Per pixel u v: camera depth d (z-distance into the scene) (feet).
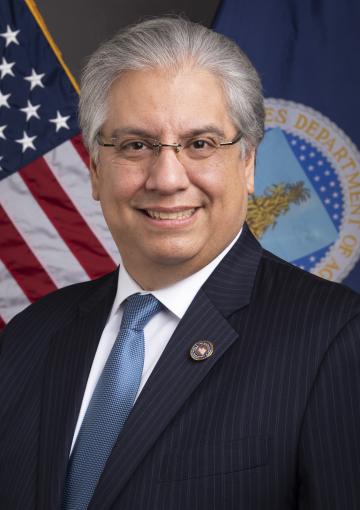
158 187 3.77
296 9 7.48
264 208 7.45
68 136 7.92
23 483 3.98
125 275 4.34
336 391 3.50
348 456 3.45
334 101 7.40
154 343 4.05
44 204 7.90
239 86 3.91
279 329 3.74
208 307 3.95
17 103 7.97
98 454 3.79
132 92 3.82
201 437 3.52
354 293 3.85
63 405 4.11
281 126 7.45
